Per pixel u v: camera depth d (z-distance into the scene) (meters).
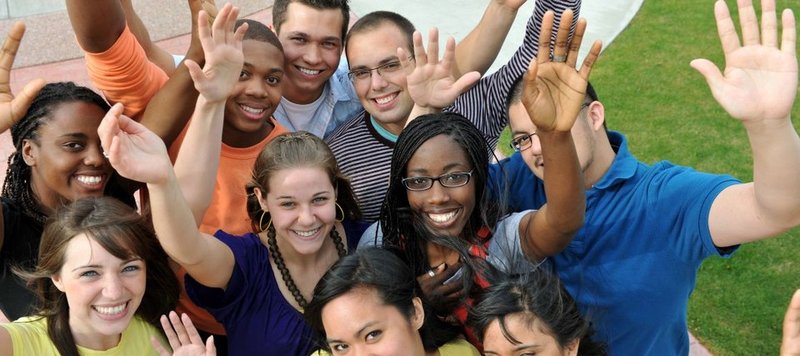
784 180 2.18
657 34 7.76
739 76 2.14
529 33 3.58
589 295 2.80
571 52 2.37
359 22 3.52
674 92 6.78
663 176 2.72
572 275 2.82
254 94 3.18
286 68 3.76
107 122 2.27
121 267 2.53
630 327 2.83
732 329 4.44
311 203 2.70
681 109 6.54
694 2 8.38
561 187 2.45
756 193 2.28
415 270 2.78
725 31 2.18
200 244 2.50
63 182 2.93
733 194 2.46
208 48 2.64
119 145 2.30
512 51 7.41
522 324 2.43
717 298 4.66
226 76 2.70
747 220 2.38
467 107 3.58
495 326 2.45
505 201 2.87
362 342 2.34
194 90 2.99
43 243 2.54
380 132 3.48
